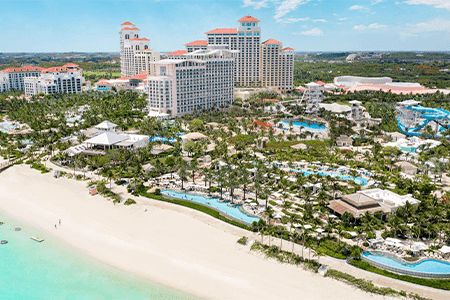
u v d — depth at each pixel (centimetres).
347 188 14812
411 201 12938
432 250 10425
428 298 8356
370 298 8500
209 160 19075
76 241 11444
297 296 8669
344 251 10169
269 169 16650
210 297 8775
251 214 13038
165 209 13562
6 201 14438
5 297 8919
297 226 11306
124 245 11169
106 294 8969
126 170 17050
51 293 9038
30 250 10925
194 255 10538
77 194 15088
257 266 9906
